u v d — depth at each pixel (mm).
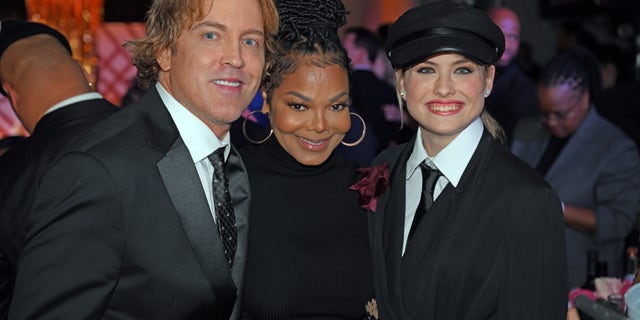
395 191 1690
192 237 1334
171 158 1350
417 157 1644
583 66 2885
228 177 1515
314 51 1617
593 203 2863
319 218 1718
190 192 1350
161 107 1412
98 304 1248
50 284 1218
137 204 1291
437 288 1521
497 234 1473
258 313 1668
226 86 1374
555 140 3037
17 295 1241
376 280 1670
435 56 1509
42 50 1845
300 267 1676
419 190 1648
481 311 1492
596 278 2377
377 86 3711
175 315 1328
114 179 1271
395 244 1621
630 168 2832
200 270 1340
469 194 1527
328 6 1652
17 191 1687
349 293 1711
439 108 1537
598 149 2859
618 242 2832
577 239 2852
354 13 7352
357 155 2773
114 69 6273
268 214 1688
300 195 1719
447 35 1499
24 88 1826
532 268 1451
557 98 2842
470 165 1551
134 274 1300
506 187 1484
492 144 1586
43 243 1235
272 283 1661
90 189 1249
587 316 1716
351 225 1748
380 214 1703
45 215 1249
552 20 6988
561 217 1472
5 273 1722
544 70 2930
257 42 1423
